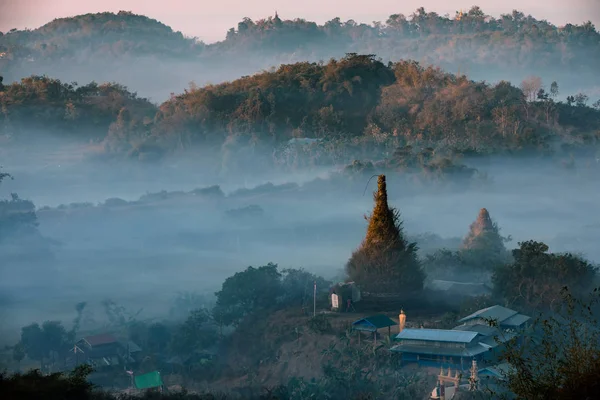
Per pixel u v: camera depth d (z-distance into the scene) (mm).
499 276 78438
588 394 24859
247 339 79438
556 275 75938
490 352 61500
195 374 74938
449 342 61406
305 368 68062
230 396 64062
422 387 56906
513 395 30281
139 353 84375
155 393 63656
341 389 59688
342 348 68438
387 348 64938
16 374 50531
